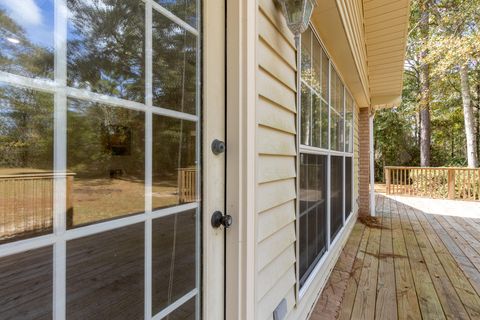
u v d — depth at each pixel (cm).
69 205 60
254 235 115
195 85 95
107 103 68
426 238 429
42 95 55
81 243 62
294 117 176
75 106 61
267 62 136
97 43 66
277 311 143
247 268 108
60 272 58
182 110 90
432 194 874
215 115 103
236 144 106
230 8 108
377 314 215
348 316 213
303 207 223
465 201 790
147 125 79
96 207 65
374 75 473
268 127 139
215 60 103
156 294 80
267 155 139
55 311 57
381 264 320
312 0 133
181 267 89
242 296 106
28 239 53
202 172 96
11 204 51
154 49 81
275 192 148
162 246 82
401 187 934
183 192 90
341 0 208
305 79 220
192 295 92
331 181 319
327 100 288
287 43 162
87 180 63
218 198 104
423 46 989
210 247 99
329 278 280
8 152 51
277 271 148
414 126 1508
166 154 85
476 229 482
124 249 72
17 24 52
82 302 62
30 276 53
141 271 76
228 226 105
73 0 61
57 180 58
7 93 50
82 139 63
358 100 526
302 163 219
